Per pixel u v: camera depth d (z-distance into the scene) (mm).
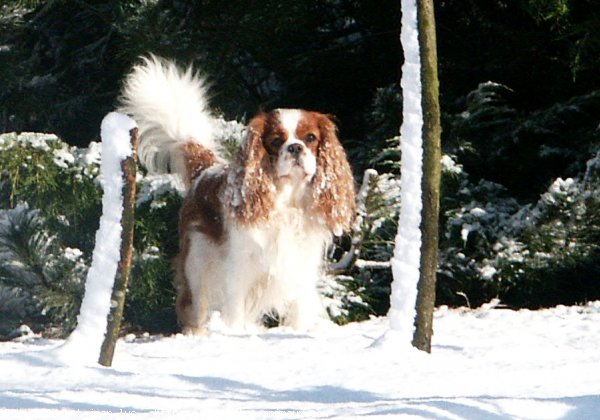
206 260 10977
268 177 10367
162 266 12422
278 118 10477
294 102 18203
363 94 18266
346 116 18266
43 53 17859
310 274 10727
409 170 7871
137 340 11023
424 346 7836
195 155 11789
